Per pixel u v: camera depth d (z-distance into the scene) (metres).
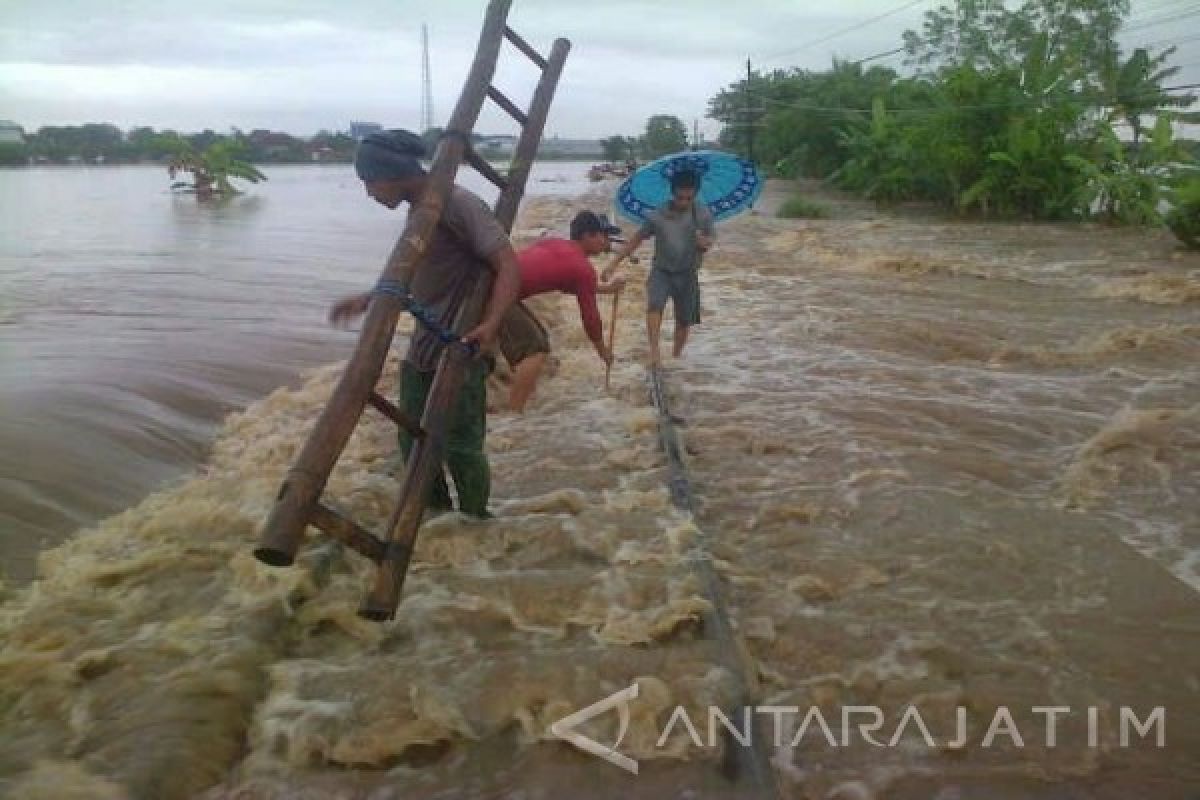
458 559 4.70
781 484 5.83
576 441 6.59
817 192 44.16
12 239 18.50
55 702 3.46
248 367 8.27
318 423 3.78
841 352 9.55
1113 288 13.80
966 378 8.55
